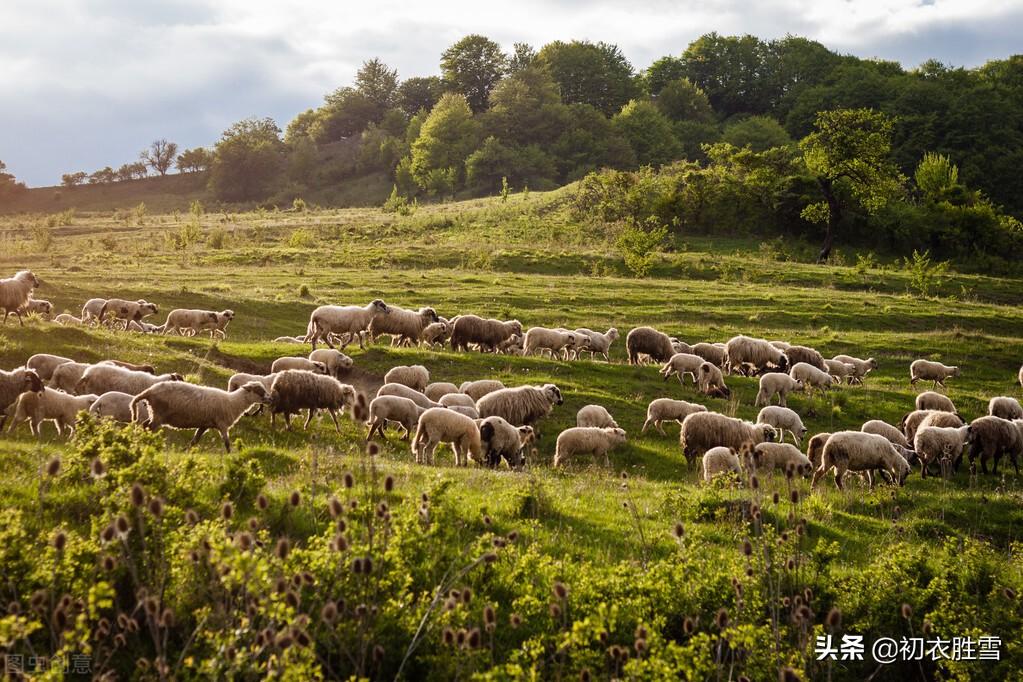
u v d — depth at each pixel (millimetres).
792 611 9125
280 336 37188
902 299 54344
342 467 13594
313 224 87312
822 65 192875
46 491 10281
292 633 6340
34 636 7789
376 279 53438
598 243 73125
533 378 29219
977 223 85125
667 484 17703
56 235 87562
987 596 11055
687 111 180875
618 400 27391
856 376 35250
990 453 22266
